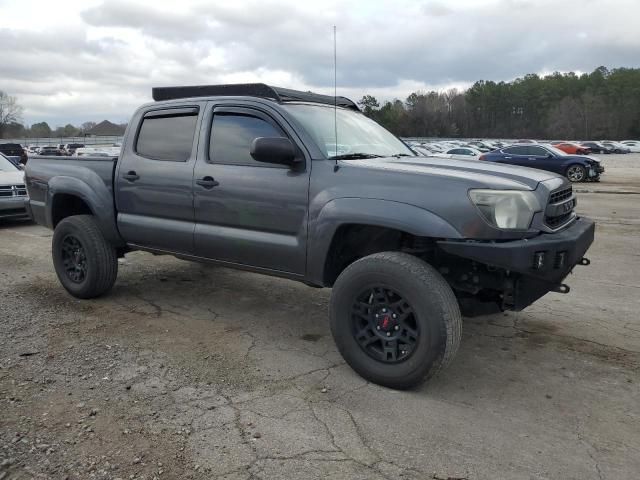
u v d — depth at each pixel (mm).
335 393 3520
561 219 3770
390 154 4445
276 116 4090
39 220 5891
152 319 4938
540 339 4492
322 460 2793
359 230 3924
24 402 3340
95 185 5180
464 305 3959
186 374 3777
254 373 3812
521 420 3211
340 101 5160
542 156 22422
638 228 9977
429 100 117688
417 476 2672
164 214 4730
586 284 6156
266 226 4078
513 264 3213
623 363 4023
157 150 4840
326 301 5551
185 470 2699
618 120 107938
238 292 5840
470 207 3250
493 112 122562
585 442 2984
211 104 4520
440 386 3637
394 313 3496
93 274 5250
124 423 3121
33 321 4820
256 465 2746
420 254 3791
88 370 3816
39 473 2662
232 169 4242
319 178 3785
